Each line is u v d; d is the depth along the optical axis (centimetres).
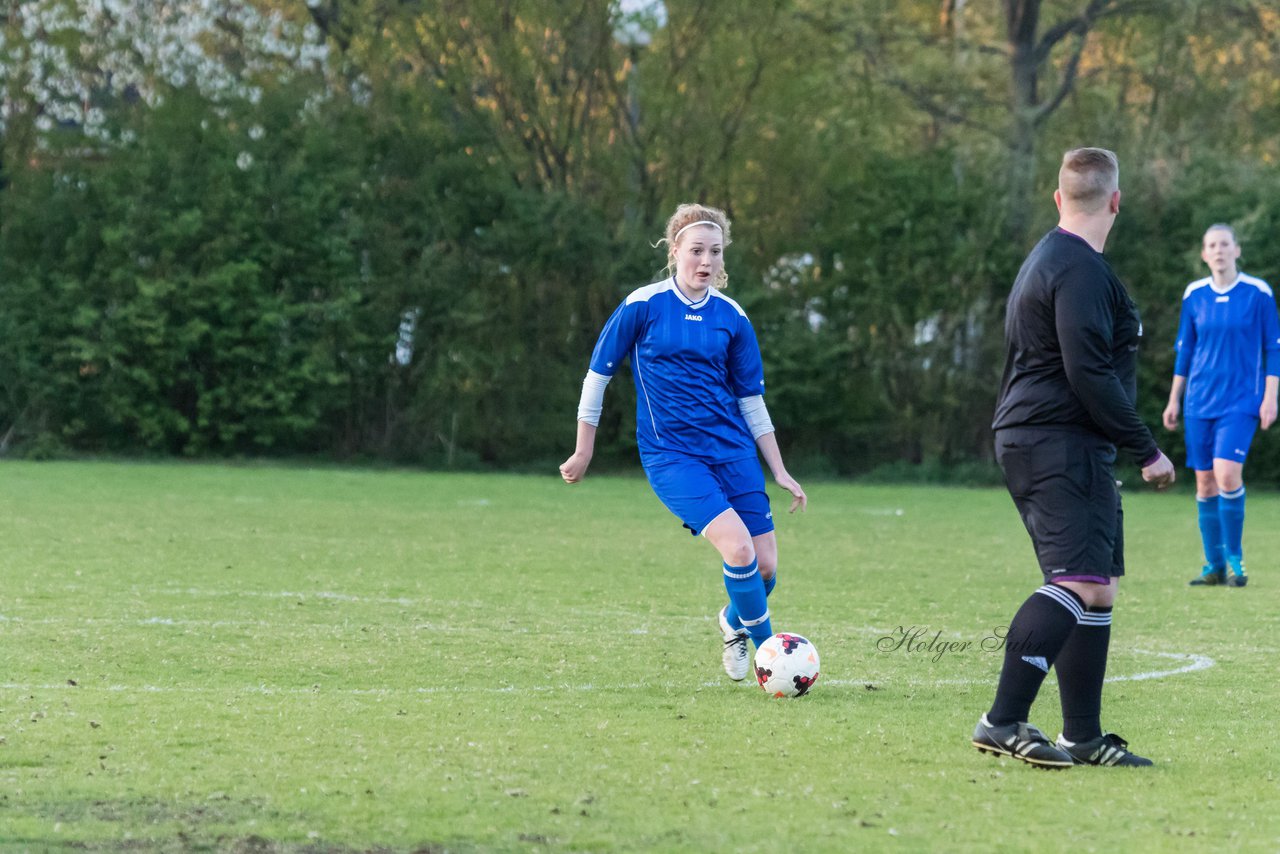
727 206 8038
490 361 7606
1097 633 1333
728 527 1761
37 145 7775
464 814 1090
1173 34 7850
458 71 7844
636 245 7681
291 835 1024
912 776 1251
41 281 7450
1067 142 7831
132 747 1302
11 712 1459
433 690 1661
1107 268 1334
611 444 7869
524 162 8006
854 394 7788
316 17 8581
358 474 6838
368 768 1234
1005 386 1391
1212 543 3045
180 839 1012
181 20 7994
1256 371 2998
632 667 1866
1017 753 1300
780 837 1038
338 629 2155
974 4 8119
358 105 7788
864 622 2361
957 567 3291
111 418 7438
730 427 1838
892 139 8050
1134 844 1035
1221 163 7569
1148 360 7494
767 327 7725
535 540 3794
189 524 3994
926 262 7612
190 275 7338
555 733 1407
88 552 3198
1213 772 1291
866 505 5641
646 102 7875
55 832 1024
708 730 1441
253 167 7531
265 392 7419
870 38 7800
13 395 7444
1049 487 1328
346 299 7456
